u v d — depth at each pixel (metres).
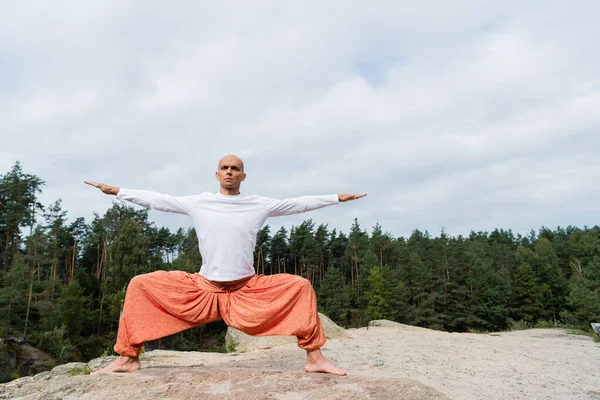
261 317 4.77
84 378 4.31
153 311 4.91
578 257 71.69
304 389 3.90
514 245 98.94
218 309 5.01
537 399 4.88
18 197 59.56
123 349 4.84
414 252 66.00
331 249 81.44
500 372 6.34
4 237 59.19
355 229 82.69
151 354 7.88
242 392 3.78
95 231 65.62
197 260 61.16
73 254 59.66
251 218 5.03
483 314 59.94
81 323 42.38
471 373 6.19
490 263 67.31
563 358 7.97
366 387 3.94
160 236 72.88
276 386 4.00
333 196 5.23
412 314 56.06
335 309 56.88
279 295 4.87
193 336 48.69
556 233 102.88
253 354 8.16
